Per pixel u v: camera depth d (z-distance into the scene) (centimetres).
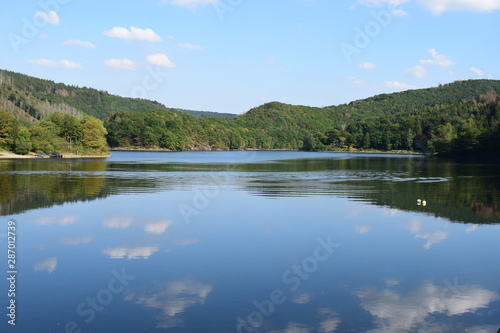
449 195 5788
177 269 2627
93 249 3041
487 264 2750
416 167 12381
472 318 1994
